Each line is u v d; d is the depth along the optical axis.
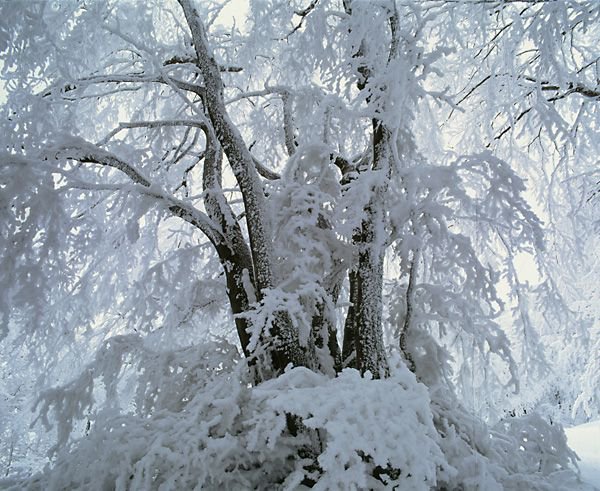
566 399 11.30
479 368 6.01
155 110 7.11
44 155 4.74
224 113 5.35
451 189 4.10
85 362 7.52
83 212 6.13
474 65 7.64
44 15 5.70
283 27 6.66
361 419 3.01
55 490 3.69
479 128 7.98
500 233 4.89
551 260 7.61
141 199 5.06
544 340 9.80
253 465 3.81
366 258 4.44
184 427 3.64
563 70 6.14
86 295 6.72
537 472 4.27
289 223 4.95
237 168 5.12
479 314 5.28
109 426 3.84
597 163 7.73
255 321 3.99
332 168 5.94
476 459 3.74
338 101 4.50
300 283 4.68
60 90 5.47
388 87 4.20
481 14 6.50
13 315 5.68
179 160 7.50
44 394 4.92
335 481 2.90
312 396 3.22
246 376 4.58
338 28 5.22
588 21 5.56
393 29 4.53
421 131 7.11
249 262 5.29
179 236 8.30
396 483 3.02
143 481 3.40
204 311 6.10
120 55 6.80
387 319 5.69
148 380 5.07
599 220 7.34
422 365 5.07
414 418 3.12
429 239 4.42
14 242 4.41
